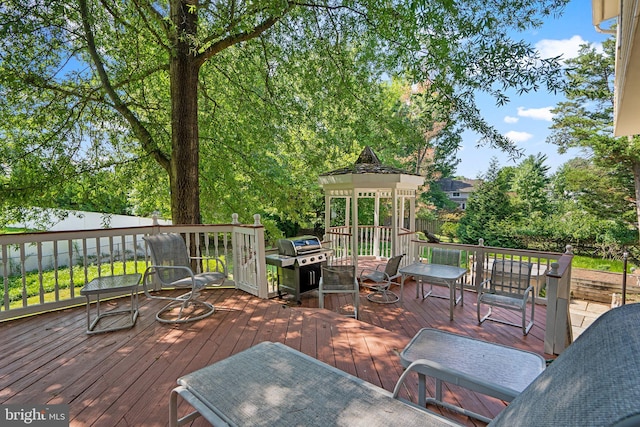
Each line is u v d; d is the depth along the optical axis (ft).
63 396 6.75
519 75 10.75
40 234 11.43
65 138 19.08
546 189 53.11
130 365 8.07
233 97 22.65
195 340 9.57
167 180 23.99
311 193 28.07
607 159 40.11
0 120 17.93
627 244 39.04
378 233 26.84
